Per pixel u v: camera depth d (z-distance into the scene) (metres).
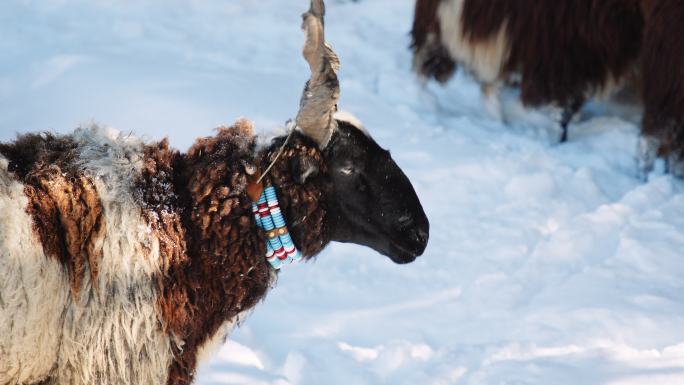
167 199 4.07
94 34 11.94
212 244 4.08
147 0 13.52
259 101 9.84
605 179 8.98
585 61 9.55
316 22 3.86
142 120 9.09
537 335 6.11
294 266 7.24
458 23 9.91
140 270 3.93
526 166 8.99
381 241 4.46
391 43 12.84
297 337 6.23
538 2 9.38
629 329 6.12
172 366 4.11
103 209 3.89
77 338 3.85
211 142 4.21
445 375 5.62
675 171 8.98
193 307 4.09
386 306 6.71
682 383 5.30
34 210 3.74
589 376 5.44
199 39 12.22
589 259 7.33
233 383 5.41
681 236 7.45
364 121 10.01
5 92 9.87
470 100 11.20
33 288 3.69
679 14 8.59
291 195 4.16
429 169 8.89
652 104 8.96
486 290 6.86
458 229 7.86
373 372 5.76
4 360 3.70
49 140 4.08
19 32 11.83
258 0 14.09
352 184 4.29
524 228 7.89
